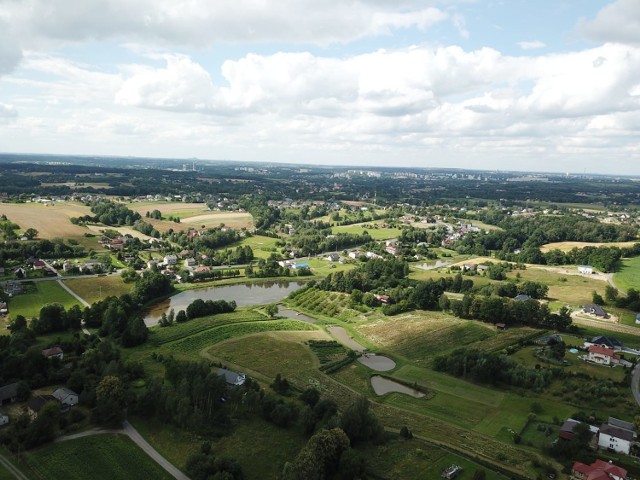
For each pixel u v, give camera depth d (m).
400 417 131.50
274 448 113.31
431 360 173.50
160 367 156.88
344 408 134.25
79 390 132.25
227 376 146.38
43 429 109.38
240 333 195.12
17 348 154.00
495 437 121.56
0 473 99.31
